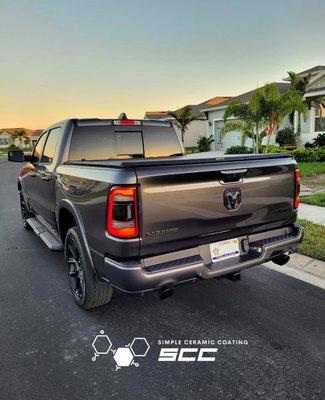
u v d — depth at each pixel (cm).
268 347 280
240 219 301
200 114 3653
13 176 1934
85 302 331
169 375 252
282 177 326
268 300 358
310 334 296
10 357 274
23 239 609
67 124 406
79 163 324
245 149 1823
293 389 234
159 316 334
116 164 255
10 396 232
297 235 337
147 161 256
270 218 324
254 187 306
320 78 1948
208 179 275
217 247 293
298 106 1442
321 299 356
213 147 2747
